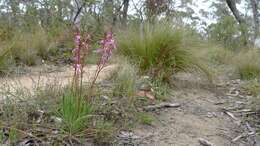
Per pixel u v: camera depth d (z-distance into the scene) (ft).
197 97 15.35
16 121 9.50
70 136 9.45
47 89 11.39
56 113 10.16
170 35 16.75
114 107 11.69
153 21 19.11
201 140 11.14
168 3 32.76
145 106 13.04
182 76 17.88
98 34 23.63
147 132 11.14
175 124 12.09
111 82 13.92
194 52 17.11
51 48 23.54
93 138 9.80
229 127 12.50
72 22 32.35
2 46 19.92
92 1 34.12
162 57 16.44
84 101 10.23
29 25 29.14
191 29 18.61
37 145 9.05
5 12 32.24
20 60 20.21
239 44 38.70
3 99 10.84
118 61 16.06
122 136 10.53
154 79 15.67
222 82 18.98
